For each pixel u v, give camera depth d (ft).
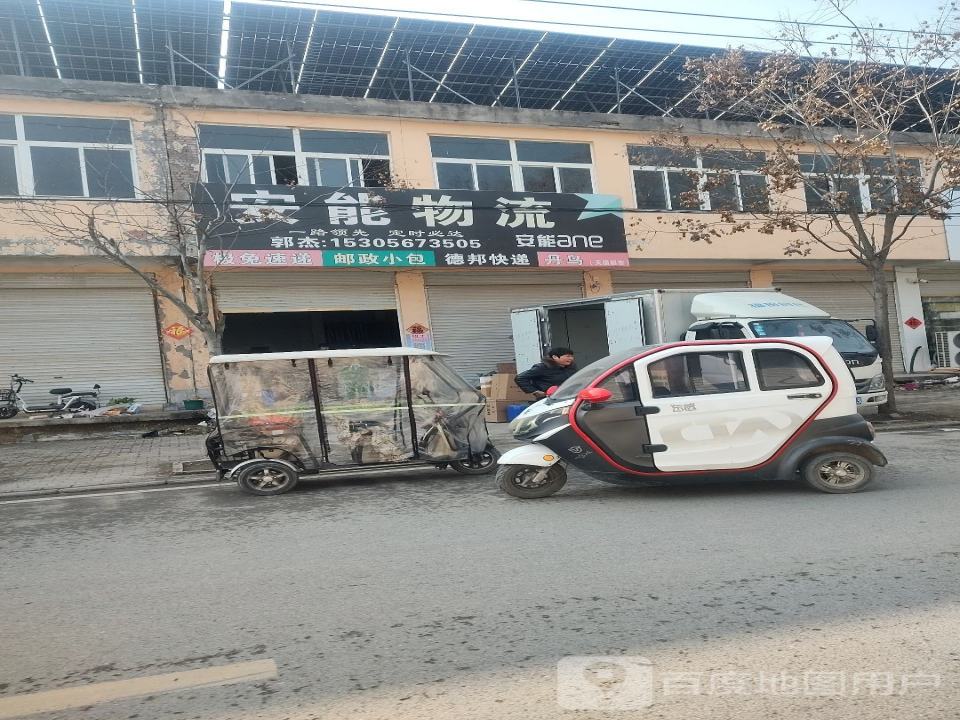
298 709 9.21
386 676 10.09
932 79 43.27
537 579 14.06
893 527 16.93
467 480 25.03
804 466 20.85
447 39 51.65
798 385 20.92
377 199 46.03
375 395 24.56
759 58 44.52
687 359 20.86
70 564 16.12
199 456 32.42
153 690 9.85
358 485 24.81
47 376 42.19
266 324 55.77
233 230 42.39
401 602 13.02
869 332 40.93
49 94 41.19
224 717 9.07
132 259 42.24
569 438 20.76
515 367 49.96
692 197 44.78
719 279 61.26
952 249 65.72
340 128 48.39
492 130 52.34
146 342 44.21
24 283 41.86
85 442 38.04
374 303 50.39
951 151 38.42
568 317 56.08
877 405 41.29
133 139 43.04
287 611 12.74
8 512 22.26
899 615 11.71
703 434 20.58
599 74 58.39
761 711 8.91
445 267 48.03
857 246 41.09
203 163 44.86
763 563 14.56
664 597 12.84
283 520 19.95
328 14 47.32
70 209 40.29
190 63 49.24
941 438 32.09
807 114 39.42
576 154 55.26
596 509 19.75
